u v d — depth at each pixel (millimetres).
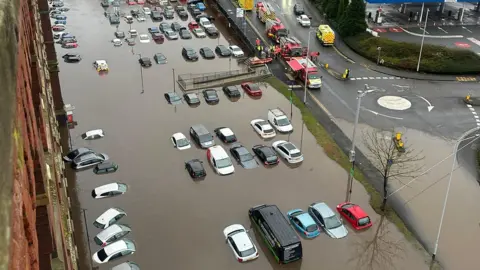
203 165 59000
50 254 17828
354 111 71438
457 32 101750
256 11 110750
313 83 77312
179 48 95375
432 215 51344
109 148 62062
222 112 72062
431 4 115375
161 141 64000
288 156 59562
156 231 48500
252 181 56594
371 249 46969
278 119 66625
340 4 102500
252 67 85938
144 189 54562
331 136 65375
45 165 21500
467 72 82875
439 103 73750
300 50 87312
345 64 87000
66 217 30953
